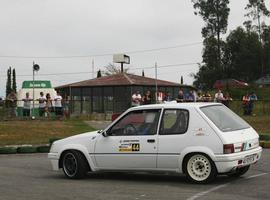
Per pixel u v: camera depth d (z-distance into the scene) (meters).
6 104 32.50
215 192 9.48
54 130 24.62
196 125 10.43
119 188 10.29
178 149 10.52
